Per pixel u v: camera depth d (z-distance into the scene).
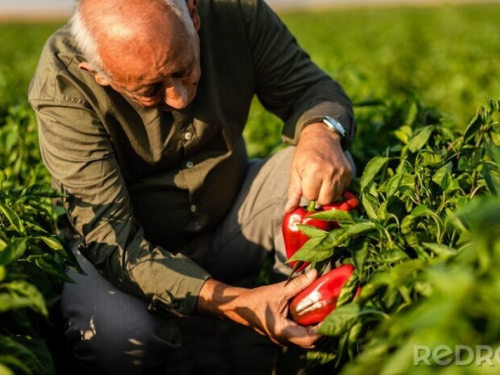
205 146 3.33
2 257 2.07
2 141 4.31
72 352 3.18
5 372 1.89
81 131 2.98
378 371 1.92
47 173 4.28
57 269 2.55
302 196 3.16
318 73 3.49
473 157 2.71
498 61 8.15
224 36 3.23
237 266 3.60
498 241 1.75
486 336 1.67
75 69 2.97
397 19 24.53
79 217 3.01
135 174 3.30
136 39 2.55
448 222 2.24
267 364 3.73
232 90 3.30
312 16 40.91
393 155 3.63
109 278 3.02
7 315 2.42
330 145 3.01
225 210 3.56
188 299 2.85
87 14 2.66
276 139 5.64
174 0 2.62
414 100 4.12
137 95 2.74
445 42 12.78
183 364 3.77
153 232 3.48
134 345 2.95
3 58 17.95
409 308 2.04
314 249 2.26
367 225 2.28
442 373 1.65
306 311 2.59
